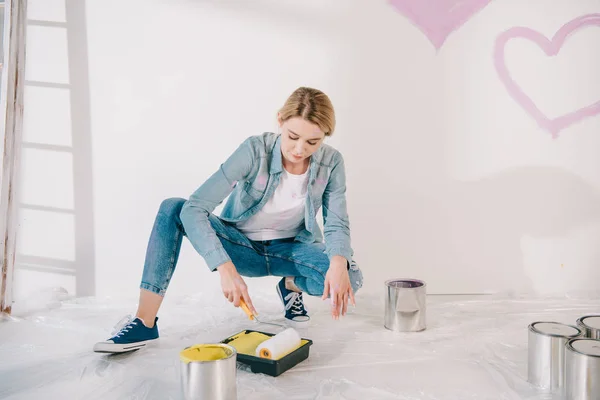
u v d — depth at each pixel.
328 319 1.91
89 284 2.23
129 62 2.16
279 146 1.60
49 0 2.15
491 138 2.18
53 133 2.19
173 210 1.57
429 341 1.67
